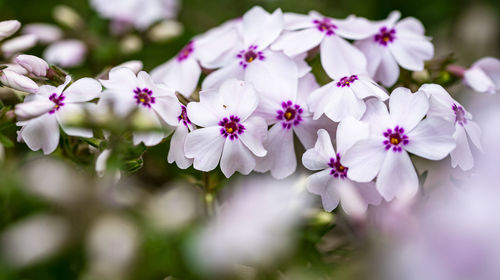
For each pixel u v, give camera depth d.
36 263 0.21
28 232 0.21
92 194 0.21
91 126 0.21
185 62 0.26
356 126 0.23
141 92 0.23
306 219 0.23
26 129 0.22
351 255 0.23
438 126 0.22
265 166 0.24
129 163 0.22
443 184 0.24
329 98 0.23
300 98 0.24
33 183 0.21
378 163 0.22
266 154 0.24
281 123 0.24
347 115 0.23
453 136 0.23
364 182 0.23
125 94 0.23
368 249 0.22
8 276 0.21
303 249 0.23
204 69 0.26
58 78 0.24
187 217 0.22
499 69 0.26
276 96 0.24
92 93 0.23
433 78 0.27
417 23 0.27
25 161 0.23
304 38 0.25
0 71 0.23
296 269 0.22
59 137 0.23
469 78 0.26
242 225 0.22
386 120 0.23
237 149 0.23
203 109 0.23
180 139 0.23
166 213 0.22
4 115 0.23
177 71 0.26
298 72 0.24
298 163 0.25
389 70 0.26
